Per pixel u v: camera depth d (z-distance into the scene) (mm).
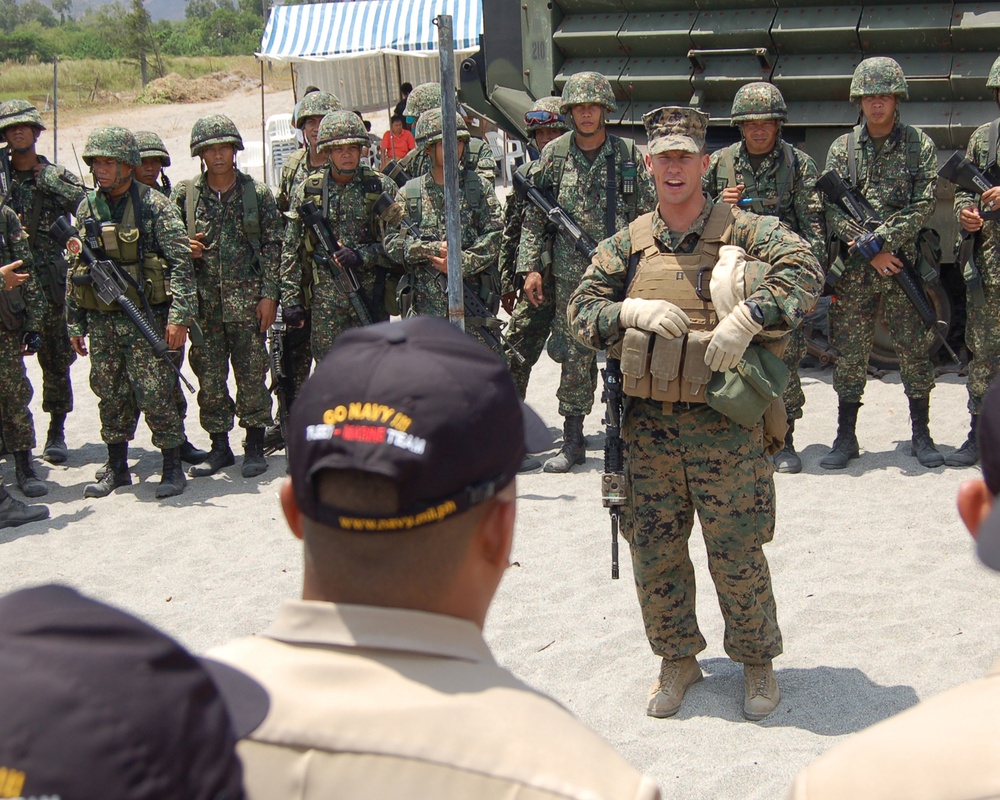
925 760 1082
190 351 6695
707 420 3418
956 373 7730
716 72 8039
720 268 3309
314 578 1241
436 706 1140
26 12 105312
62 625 851
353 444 1164
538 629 4418
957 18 7195
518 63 8805
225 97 38750
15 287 6227
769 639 3623
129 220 6109
